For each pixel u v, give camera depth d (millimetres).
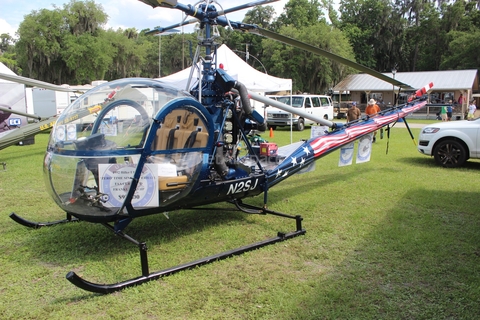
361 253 3936
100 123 3686
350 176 7578
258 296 3111
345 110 32000
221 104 4434
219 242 4277
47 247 4125
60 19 31562
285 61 33125
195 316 2859
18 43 31812
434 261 3707
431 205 5520
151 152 3521
